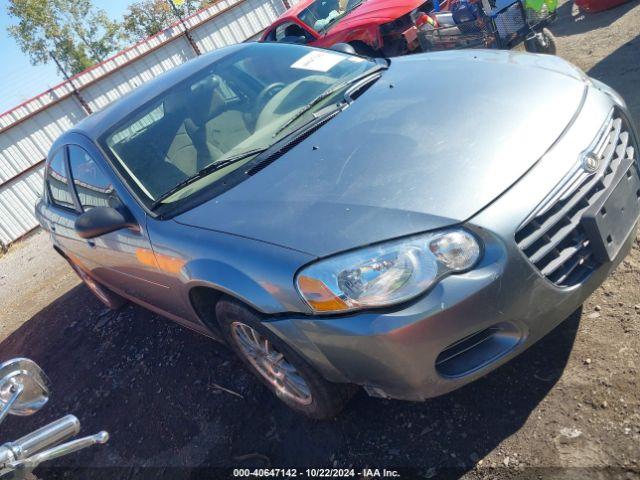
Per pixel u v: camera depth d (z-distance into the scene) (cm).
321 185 230
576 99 233
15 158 1153
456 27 539
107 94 1320
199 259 240
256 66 351
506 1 513
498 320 193
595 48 558
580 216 203
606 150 220
